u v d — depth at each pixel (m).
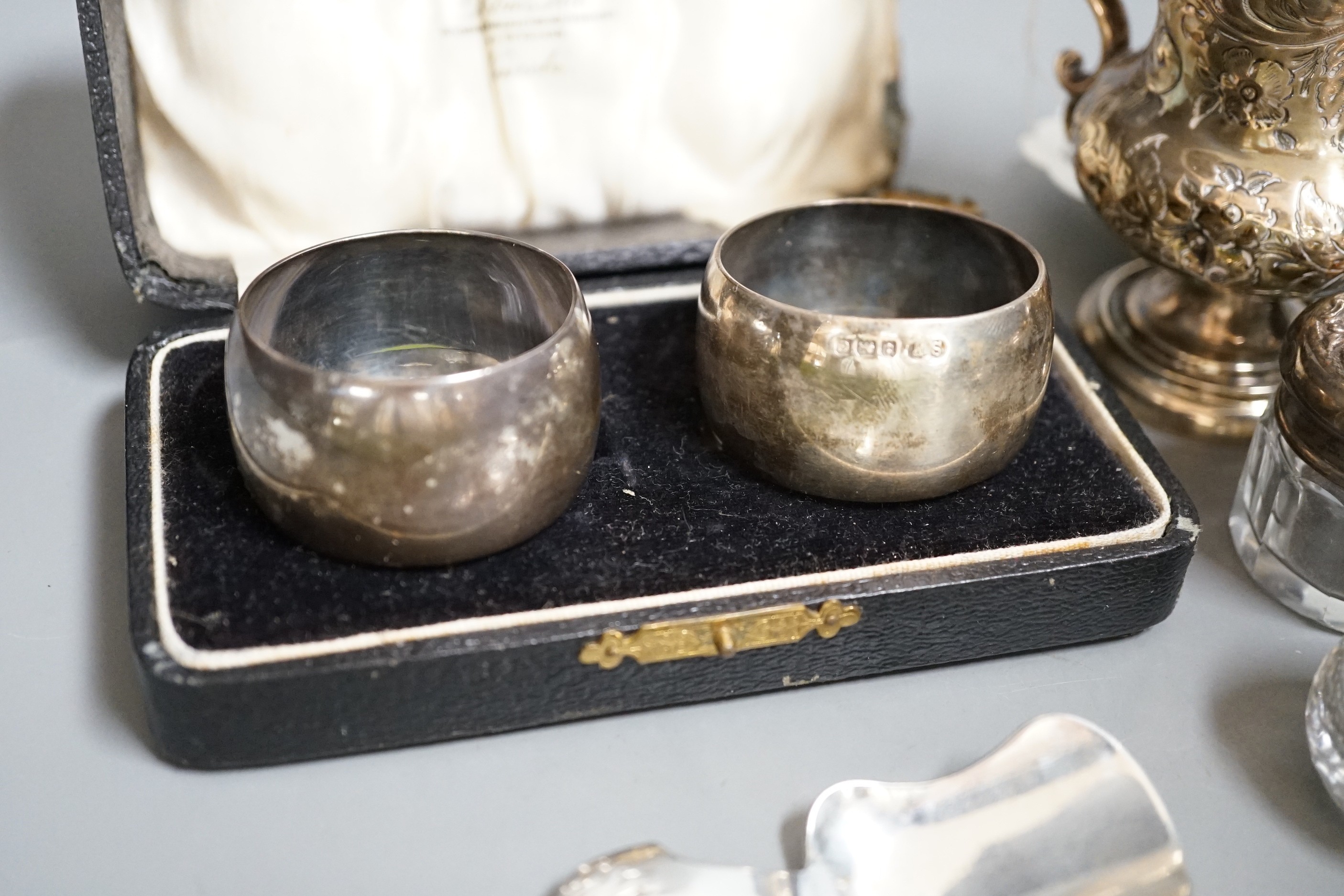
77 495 0.29
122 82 0.29
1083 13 0.43
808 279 0.31
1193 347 0.31
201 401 0.28
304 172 0.30
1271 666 0.27
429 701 0.24
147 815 0.24
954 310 0.30
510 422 0.24
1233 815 0.25
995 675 0.27
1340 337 0.26
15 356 0.31
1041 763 0.24
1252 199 0.28
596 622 0.24
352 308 0.28
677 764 0.25
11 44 0.34
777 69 0.32
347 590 0.25
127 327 0.32
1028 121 0.39
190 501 0.26
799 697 0.26
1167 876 0.23
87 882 0.23
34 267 0.33
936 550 0.26
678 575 0.26
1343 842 0.25
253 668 0.23
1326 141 0.27
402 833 0.24
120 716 0.25
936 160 0.38
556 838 0.24
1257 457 0.28
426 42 0.30
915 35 0.42
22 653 0.26
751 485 0.27
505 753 0.25
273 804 0.24
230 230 0.31
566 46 0.31
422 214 0.31
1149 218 0.29
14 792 0.24
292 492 0.25
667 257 0.31
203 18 0.29
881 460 0.26
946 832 0.24
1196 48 0.28
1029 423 0.27
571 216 0.32
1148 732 0.26
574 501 0.27
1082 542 0.26
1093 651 0.27
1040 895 0.23
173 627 0.24
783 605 0.25
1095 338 0.32
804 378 0.26
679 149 0.32
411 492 0.24
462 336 0.29
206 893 0.23
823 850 0.24
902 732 0.26
